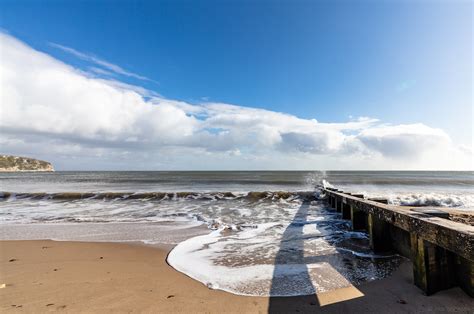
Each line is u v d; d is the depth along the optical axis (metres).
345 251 6.02
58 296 3.84
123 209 12.80
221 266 5.15
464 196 15.64
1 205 14.30
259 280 4.42
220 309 3.44
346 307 3.44
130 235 7.85
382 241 5.93
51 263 5.42
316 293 3.89
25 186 27.64
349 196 9.56
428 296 3.61
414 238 3.98
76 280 4.47
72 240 7.35
